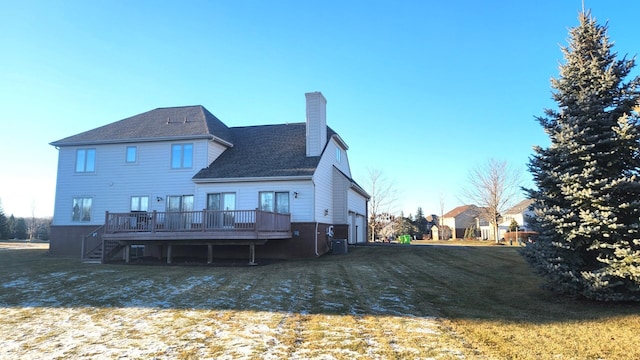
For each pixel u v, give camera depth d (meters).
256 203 19.80
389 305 8.97
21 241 54.19
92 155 22.69
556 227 8.77
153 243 17.55
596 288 8.10
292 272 13.87
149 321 7.81
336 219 23.38
